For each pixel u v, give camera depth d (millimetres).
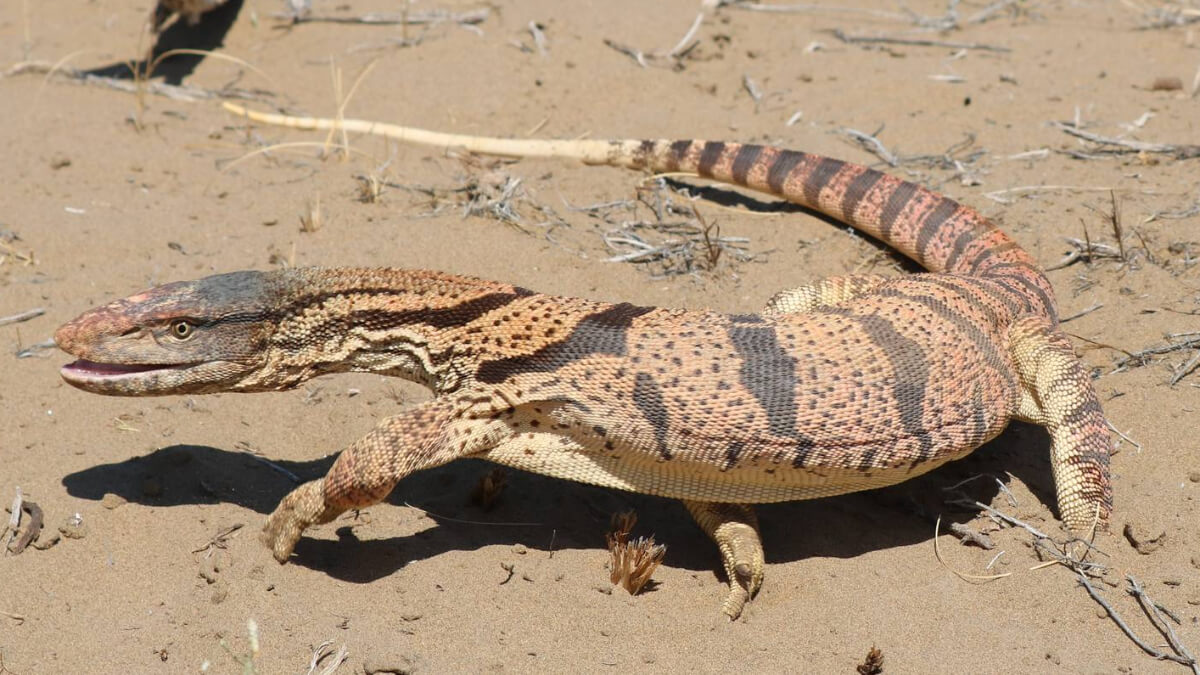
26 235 1590
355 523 1395
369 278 1383
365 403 1464
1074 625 1338
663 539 1398
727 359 1361
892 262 1583
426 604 1343
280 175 1668
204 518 1385
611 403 1359
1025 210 1614
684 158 1646
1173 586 1353
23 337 1502
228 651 1302
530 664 1315
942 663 1319
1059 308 1527
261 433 1445
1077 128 1707
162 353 1359
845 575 1366
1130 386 1463
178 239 1590
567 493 1426
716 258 1570
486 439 1373
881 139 1710
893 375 1365
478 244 1584
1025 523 1390
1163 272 1542
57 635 1323
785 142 1705
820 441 1354
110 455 1422
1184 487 1400
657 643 1327
